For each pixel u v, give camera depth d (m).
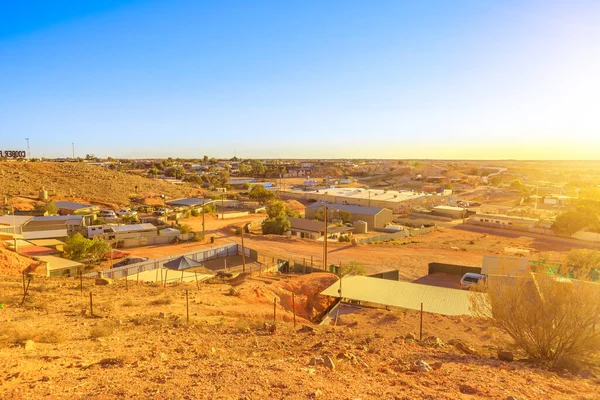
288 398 6.44
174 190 113.75
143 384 7.20
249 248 47.94
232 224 71.56
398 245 55.06
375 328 20.00
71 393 6.68
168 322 15.45
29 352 9.70
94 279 28.64
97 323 14.33
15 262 28.50
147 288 24.73
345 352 11.20
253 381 7.34
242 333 14.55
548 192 137.12
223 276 35.66
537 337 11.05
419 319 21.12
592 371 10.36
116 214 74.50
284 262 42.09
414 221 79.50
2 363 8.35
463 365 9.89
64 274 33.41
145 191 105.25
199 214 81.31
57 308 16.64
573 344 10.77
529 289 11.92
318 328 16.92
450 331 19.09
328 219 76.12
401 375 8.62
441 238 62.50
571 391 7.90
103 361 9.15
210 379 7.49
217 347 11.89
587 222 64.00
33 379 7.50
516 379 8.52
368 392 7.08
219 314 19.64
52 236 50.16
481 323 19.89
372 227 73.00
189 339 12.89
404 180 183.88
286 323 18.44
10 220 53.53
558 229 64.38
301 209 97.44
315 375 8.03
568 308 10.69
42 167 106.69
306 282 30.34
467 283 33.97
